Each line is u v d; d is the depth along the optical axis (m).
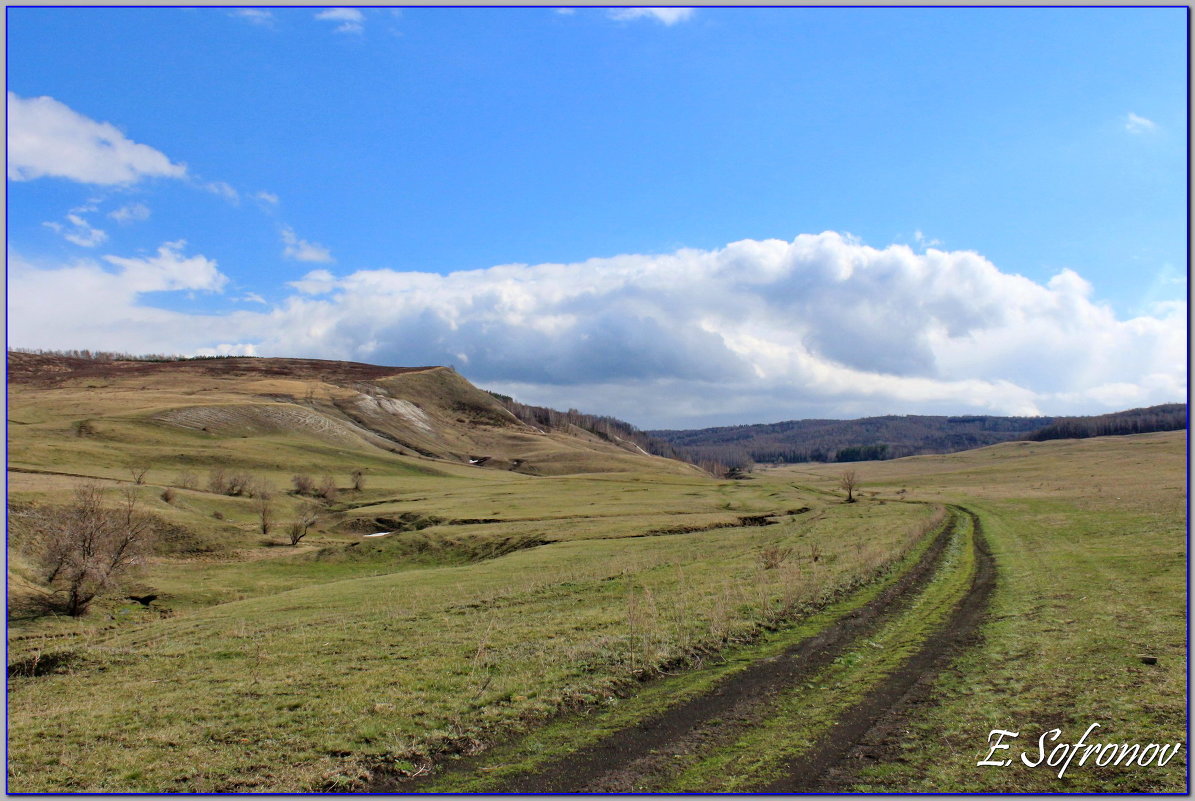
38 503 50.38
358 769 11.16
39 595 35.78
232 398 170.88
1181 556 25.39
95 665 20.12
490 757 11.53
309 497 90.50
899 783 9.77
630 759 11.14
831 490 113.44
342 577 51.38
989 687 13.29
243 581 48.44
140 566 43.19
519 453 195.88
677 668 15.87
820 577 26.11
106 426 122.56
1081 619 17.81
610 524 63.16
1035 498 71.06
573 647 17.42
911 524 48.38
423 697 14.33
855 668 15.16
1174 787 9.12
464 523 70.31
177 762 11.73
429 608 25.75
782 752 11.05
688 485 119.31
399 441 181.50
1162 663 13.63
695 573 29.56
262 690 15.59
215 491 82.50
